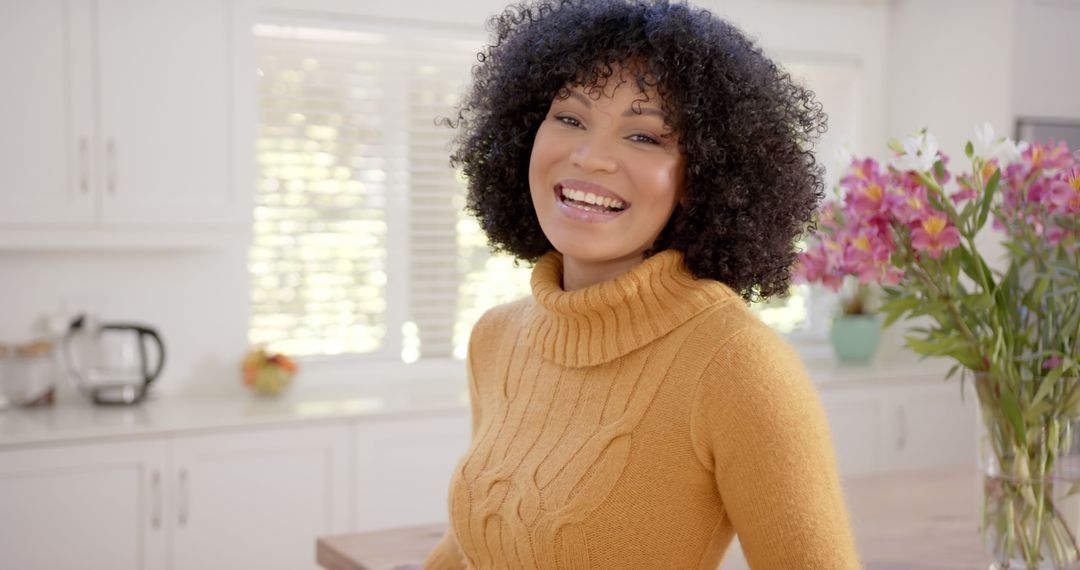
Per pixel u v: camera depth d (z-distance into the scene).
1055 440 1.48
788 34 4.29
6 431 2.89
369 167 3.76
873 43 4.45
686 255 1.26
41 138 3.07
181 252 3.57
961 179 1.49
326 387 3.71
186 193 3.24
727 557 1.72
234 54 3.28
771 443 1.10
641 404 1.19
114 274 3.49
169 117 3.21
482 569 1.32
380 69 3.75
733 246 1.25
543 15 1.38
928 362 4.32
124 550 2.98
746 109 1.21
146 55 3.18
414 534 1.86
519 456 1.29
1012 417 1.49
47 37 3.07
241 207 3.32
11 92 3.04
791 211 1.27
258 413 3.20
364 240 3.80
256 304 3.68
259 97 3.58
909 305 1.54
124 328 3.31
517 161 1.43
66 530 2.91
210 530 3.08
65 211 3.10
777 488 1.10
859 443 4.00
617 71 1.22
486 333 1.50
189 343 3.59
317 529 3.22
